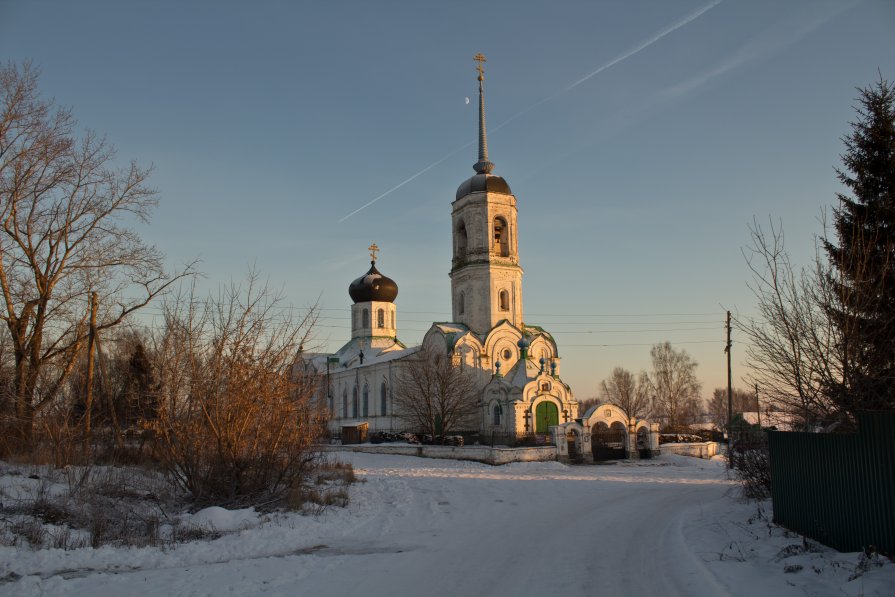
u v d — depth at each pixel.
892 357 18.39
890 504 12.84
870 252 19.88
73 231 35.69
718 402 134.62
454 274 71.50
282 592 12.72
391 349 88.00
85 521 18.86
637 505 26.30
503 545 17.83
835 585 11.73
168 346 25.22
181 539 18.16
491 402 61.62
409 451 58.06
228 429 23.47
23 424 30.94
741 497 25.56
